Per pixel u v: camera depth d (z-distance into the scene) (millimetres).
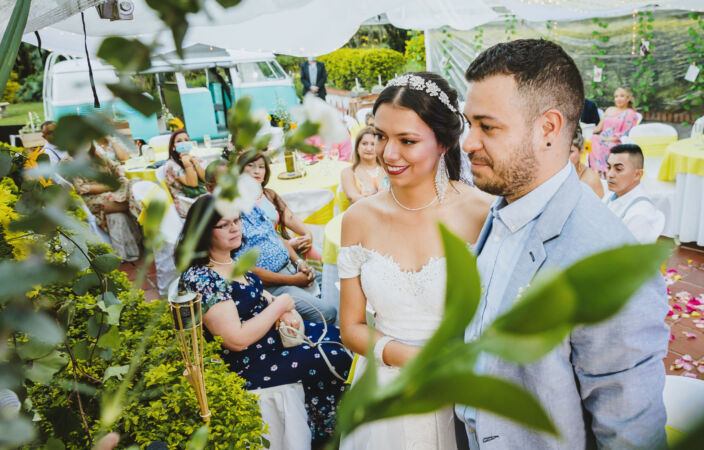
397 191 1663
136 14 1759
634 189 3188
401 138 1536
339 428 170
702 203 4879
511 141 1065
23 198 670
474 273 156
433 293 1617
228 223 2238
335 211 4840
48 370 810
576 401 1089
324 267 3531
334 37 4668
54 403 1167
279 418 2354
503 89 1032
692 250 5012
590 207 1115
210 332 2287
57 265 425
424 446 1598
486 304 1244
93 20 2498
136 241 5176
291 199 4324
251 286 2445
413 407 151
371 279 1678
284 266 3373
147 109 323
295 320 2508
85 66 7707
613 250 132
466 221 1648
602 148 6422
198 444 481
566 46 9141
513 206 1181
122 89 313
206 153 6617
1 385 476
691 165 4895
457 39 9859
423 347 157
